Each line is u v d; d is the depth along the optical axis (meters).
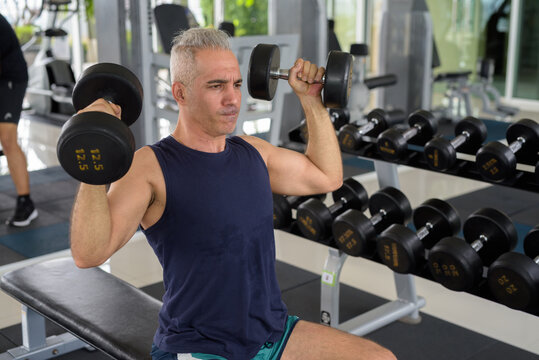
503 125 6.03
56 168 4.54
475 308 2.54
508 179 1.86
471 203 3.83
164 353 1.28
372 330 2.31
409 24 5.40
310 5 4.62
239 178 1.26
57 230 3.33
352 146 2.24
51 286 1.91
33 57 6.86
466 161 1.99
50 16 5.82
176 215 1.21
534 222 3.49
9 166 3.34
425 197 3.97
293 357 1.32
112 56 3.22
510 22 6.73
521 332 2.34
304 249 3.18
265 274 1.29
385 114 2.31
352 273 2.88
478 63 5.92
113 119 1.02
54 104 6.28
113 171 1.03
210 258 1.22
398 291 2.45
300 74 1.36
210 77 1.17
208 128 1.21
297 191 1.47
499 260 1.59
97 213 1.09
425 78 5.43
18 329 2.36
